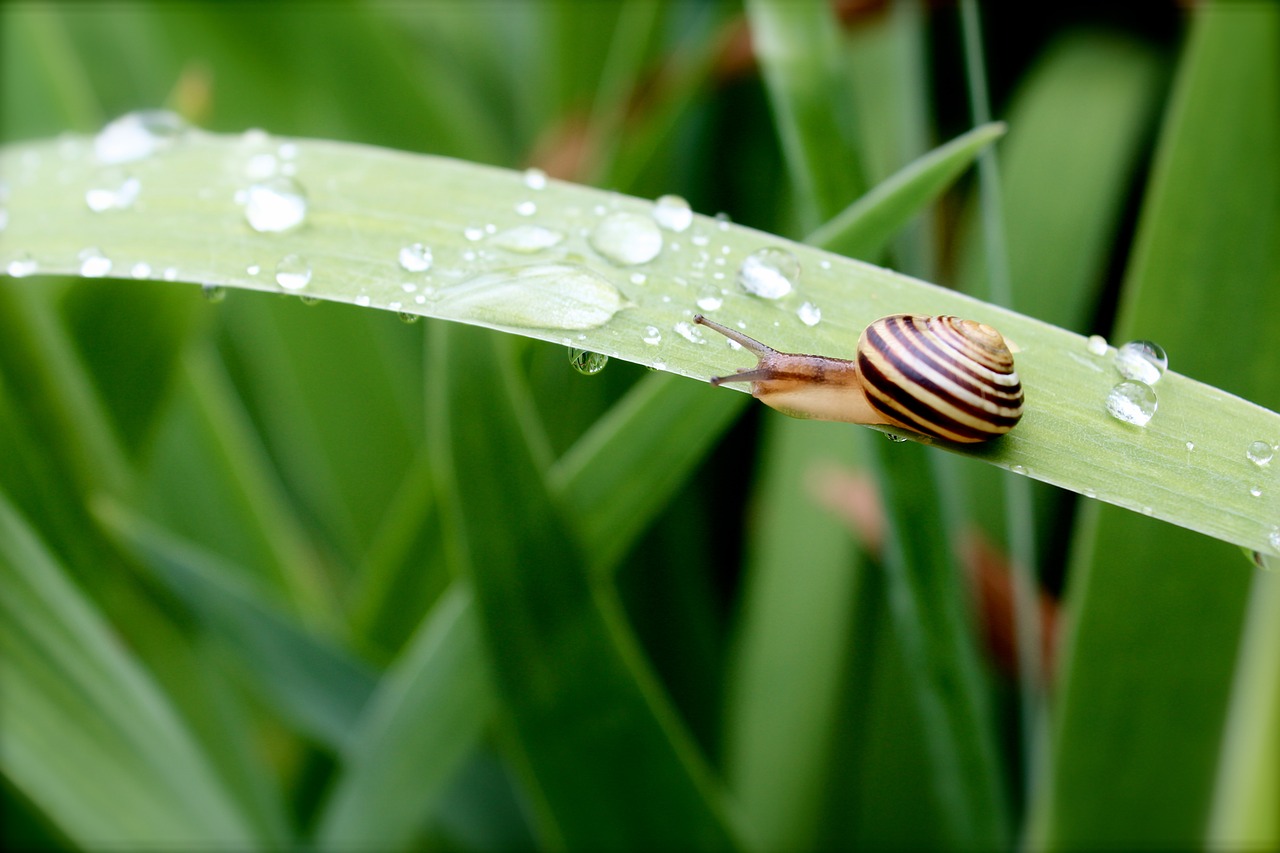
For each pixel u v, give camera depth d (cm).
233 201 45
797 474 53
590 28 64
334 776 51
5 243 45
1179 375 44
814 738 52
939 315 44
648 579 54
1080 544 46
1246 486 43
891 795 51
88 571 48
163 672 48
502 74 75
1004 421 43
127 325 49
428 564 50
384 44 60
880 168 53
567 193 45
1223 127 46
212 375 58
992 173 47
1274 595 45
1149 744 46
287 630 48
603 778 46
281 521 58
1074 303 53
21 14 57
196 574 48
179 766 48
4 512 46
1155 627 46
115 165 46
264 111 61
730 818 46
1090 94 56
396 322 60
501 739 48
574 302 44
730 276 44
